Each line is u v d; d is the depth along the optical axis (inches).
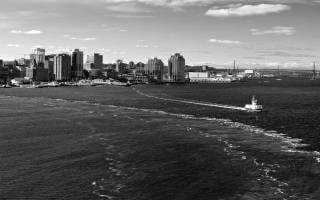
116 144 7539.4
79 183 5295.3
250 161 6432.1
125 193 4977.9
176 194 4987.7
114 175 5634.8
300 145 7691.9
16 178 5467.5
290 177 5649.6
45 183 5290.4
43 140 7834.6
